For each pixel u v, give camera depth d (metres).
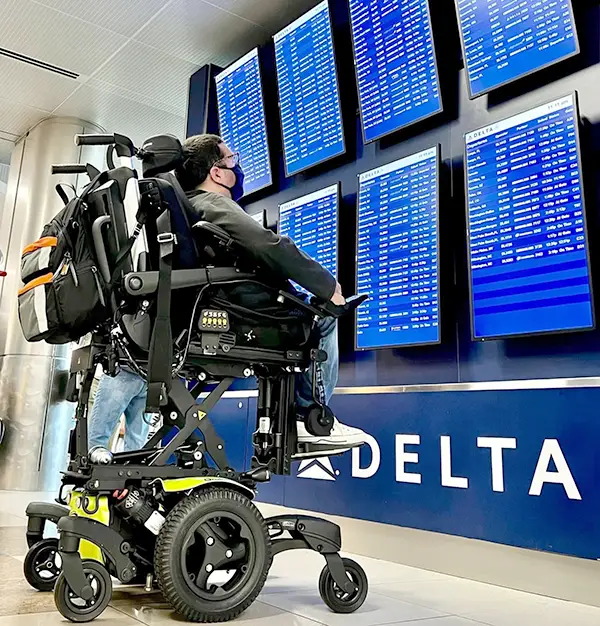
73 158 4.96
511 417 2.07
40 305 1.40
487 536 2.07
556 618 1.58
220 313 1.47
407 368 2.51
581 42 2.10
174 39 3.86
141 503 1.39
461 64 2.52
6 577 1.76
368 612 1.55
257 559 1.41
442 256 2.40
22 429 4.57
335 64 2.96
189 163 1.75
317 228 2.97
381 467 2.49
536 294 2.04
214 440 1.53
